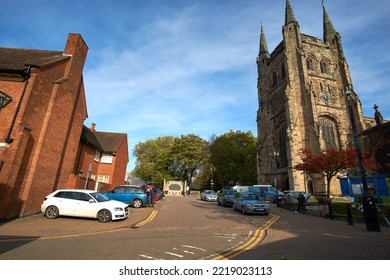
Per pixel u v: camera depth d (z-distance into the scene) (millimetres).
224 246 7566
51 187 15148
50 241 7754
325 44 46656
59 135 15859
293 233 10102
